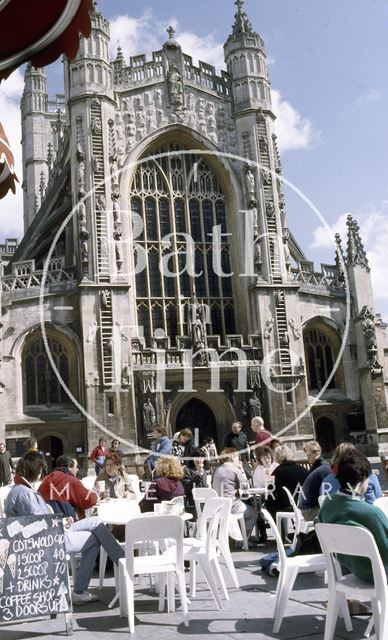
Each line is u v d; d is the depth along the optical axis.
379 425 44.53
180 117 44.22
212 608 10.59
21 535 9.82
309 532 11.39
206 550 10.67
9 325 39.19
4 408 37.53
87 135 41.47
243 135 45.69
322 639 8.64
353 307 47.28
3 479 24.94
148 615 10.40
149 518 9.80
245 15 47.91
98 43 42.81
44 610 9.64
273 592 11.32
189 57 46.00
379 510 8.39
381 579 7.65
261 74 46.84
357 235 48.50
